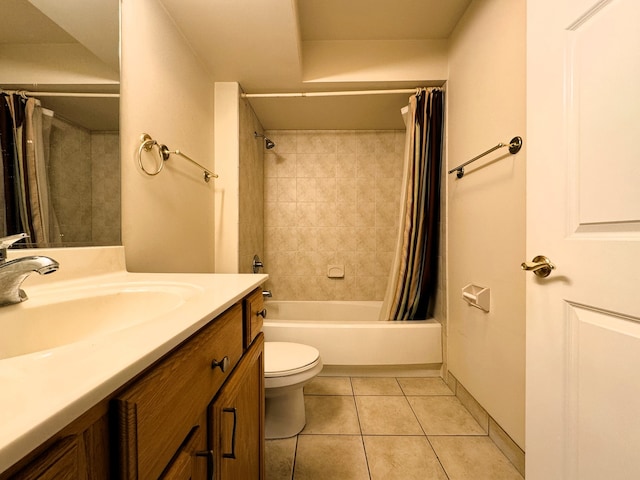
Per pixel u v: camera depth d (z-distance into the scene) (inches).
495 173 52.7
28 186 29.8
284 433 54.3
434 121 77.5
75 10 35.0
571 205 28.1
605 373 25.0
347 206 110.1
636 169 22.5
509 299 48.7
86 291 29.0
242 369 29.4
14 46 28.5
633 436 22.8
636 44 22.5
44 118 31.4
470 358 62.0
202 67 69.2
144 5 46.9
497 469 47.1
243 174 82.2
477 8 59.5
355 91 81.7
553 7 29.7
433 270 82.0
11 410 9.0
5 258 23.5
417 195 79.4
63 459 10.0
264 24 56.8
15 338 22.0
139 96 45.5
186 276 38.6
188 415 18.5
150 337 15.2
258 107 91.0
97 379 10.9
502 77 50.6
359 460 48.9
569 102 28.1
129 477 12.8
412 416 61.1
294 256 110.5
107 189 39.4
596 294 25.6
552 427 30.0
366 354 76.3
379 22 70.2
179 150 57.4
